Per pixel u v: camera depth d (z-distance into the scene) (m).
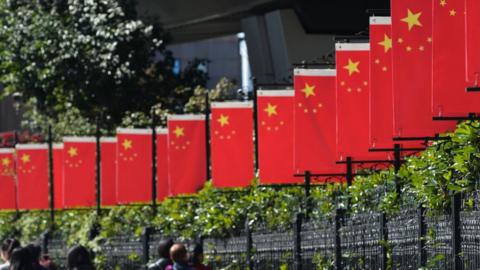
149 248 45.53
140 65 66.31
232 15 79.12
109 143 51.47
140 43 66.19
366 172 35.00
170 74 71.81
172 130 44.94
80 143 51.78
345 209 32.38
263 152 36.62
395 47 27.81
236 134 40.44
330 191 35.09
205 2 76.25
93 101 65.50
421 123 27.80
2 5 66.44
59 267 52.88
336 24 70.44
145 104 66.94
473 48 24.03
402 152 32.88
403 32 27.78
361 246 30.64
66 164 51.78
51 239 54.47
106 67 64.62
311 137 34.19
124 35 64.69
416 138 27.75
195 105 59.41
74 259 26.98
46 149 55.03
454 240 24.05
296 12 71.75
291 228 36.81
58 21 65.19
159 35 70.44
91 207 54.81
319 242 34.00
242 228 40.22
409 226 27.28
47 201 55.00
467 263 23.66
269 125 36.62
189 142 44.94
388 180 29.88
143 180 47.91
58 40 64.81
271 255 37.56
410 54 27.78
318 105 34.22
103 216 52.44
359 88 31.98
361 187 31.69
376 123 30.05
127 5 66.69
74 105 65.31
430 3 27.77
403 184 28.75
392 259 28.34
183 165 44.94
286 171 36.62
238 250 40.16
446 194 25.36
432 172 25.69
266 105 36.69
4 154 57.19
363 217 30.53
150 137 48.03
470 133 24.69
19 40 65.56
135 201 48.25
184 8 77.94
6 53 65.94
